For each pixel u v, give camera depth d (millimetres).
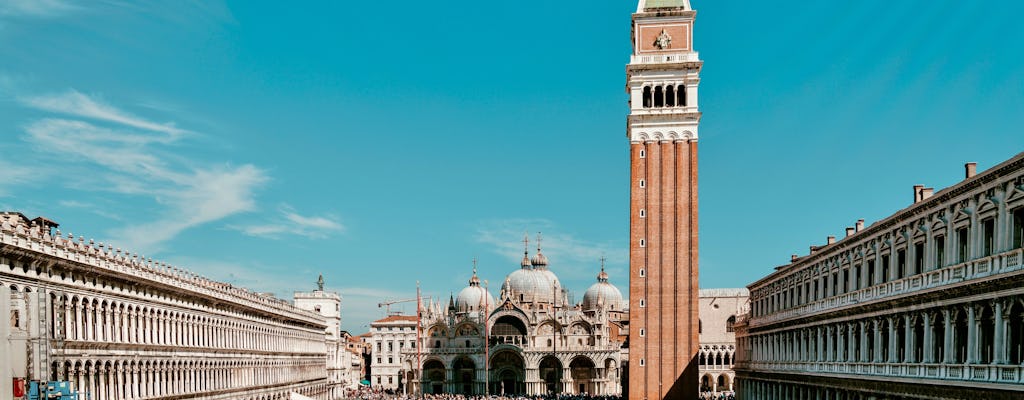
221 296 119062
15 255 67688
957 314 66875
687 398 143250
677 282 145875
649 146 148750
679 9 150875
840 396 91688
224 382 120438
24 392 67750
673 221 147000
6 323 67250
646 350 144750
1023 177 58312
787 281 116875
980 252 64188
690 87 149250
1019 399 56656
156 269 99000
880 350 81938
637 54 151750
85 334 80750
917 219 75125
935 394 68938
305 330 173875
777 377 117438
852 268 91000
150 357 95000
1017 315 58406
